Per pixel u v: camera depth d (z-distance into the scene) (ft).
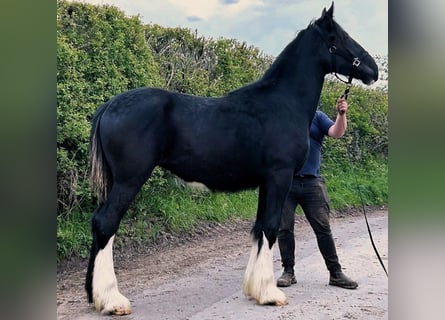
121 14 19.86
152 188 20.34
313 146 14.60
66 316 12.08
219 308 12.69
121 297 12.25
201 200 23.24
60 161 16.81
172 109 12.48
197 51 24.47
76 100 17.53
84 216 17.63
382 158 33.27
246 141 12.87
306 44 14.02
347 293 13.88
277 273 16.22
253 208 25.18
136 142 11.98
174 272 16.33
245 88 13.55
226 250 19.33
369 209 29.09
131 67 19.93
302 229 23.61
